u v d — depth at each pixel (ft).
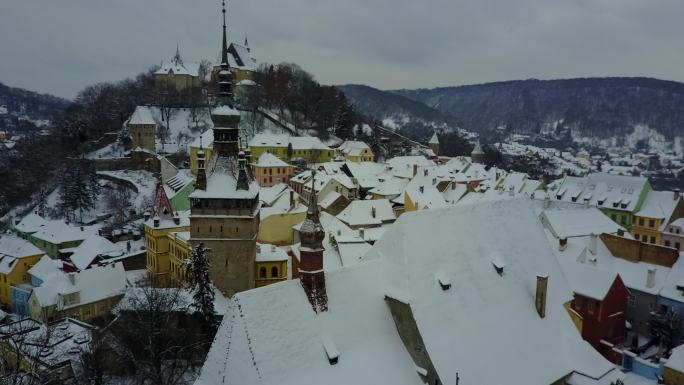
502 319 155.94
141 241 437.17
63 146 639.76
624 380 159.02
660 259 257.96
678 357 176.35
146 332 205.46
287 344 123.65
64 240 418.31
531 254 177.68
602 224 324.80
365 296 143.84
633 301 252.42
